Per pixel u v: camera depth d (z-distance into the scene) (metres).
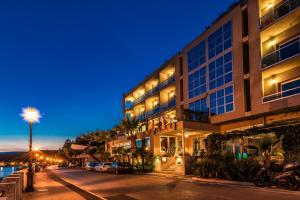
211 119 34.56
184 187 19.58
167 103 47.03
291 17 25.42
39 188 22.05
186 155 31.89
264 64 28.03
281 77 27.38
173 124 35.12
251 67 29.28
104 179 29.62
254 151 25.00
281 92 26.03
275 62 27.08
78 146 89.31
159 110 49.84
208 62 36.28
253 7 29.58
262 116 28.81
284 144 21.69
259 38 28.56
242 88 30.41
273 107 26.48
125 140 52.81
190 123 33.56
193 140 39.53
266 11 28.75
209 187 19.17
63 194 18.12
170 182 23.78
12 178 14.43
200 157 31.20
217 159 25.75
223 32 34.00
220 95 33.78
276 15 27.16
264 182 18.25
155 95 52.00
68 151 115.31
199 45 38.53
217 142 27.81
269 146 22.44
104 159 64.75
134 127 51.12
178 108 42.69
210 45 36.22
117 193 17.80
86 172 48.53
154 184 22.41
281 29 27.34
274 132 23.03
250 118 30.16
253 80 28.94
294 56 24.66
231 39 32.56
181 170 32.62
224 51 33.53
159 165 38.12
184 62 41.75
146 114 56.12
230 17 32.88
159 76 51.06
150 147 41.88
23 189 19.92
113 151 56.19
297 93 25.55
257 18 28.97
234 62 31.77
